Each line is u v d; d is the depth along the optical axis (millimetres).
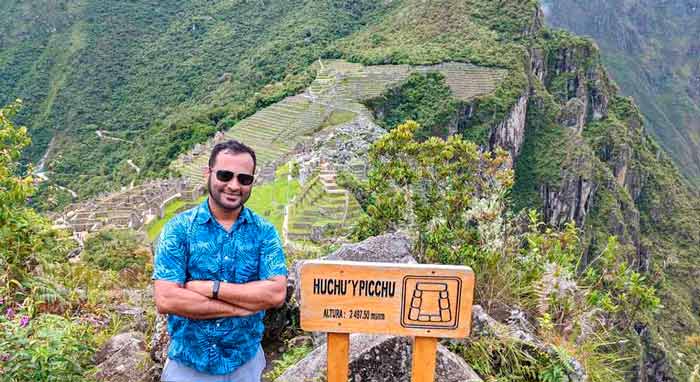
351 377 3676
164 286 3000
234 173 3021
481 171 7102
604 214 69312
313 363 3928
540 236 6270
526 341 4441
